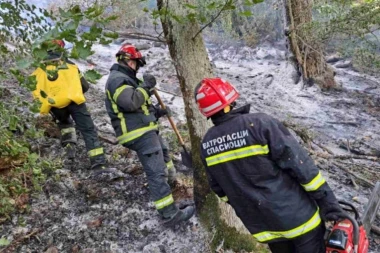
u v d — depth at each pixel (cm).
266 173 232
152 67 862
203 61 340
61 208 388
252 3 256
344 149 654
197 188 365
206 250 350
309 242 244
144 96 351
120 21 434
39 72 404
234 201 248
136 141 358
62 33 150
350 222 251
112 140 508
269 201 234
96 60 881
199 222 369
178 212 363
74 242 357
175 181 427
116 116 361
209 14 338
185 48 333
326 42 823
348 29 708
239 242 353
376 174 550
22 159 408
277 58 1048
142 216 387
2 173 392
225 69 978
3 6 238
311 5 824
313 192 229
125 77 354
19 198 385
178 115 647
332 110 803
